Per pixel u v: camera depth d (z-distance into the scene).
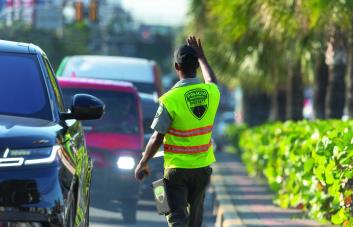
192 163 19.28
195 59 19.30
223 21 47.16
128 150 32.78
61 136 15.75
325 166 26.56
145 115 41.06
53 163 14.91
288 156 34.53
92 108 17.02
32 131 15.32
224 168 62.69
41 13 127.62
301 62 53.12
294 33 42.81
